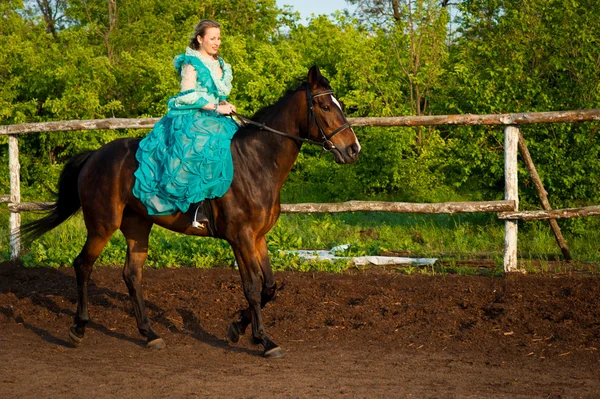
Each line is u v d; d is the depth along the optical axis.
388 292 6.73
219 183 5.04
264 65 14.24
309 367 4.93
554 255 8.16
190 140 5.10
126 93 14.56
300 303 6.55
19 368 4.90
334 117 5.10
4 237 9.73
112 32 16.92
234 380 4.60
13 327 6.14
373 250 8.26
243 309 6.00
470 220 10.33
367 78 13.75
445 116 7.14
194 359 5.19
